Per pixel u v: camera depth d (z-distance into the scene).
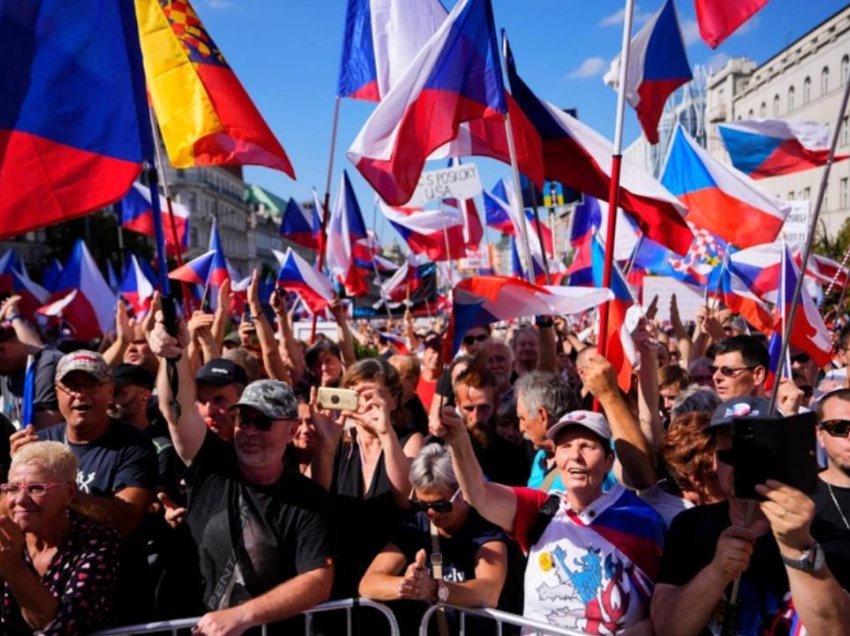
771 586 2.89
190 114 5.22
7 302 7.59
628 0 4.35
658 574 3.15
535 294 4.25
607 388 3.99
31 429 3.81
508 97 5.33
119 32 3.53
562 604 3.32
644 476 3.84
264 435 3.56
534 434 4.16
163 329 3.54
